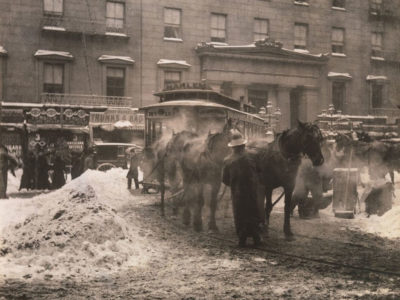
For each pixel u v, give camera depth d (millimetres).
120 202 13461
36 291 5715
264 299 5473
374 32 37906
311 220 10906
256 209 8133
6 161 14312
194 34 33062
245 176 8109
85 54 30656
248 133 18531
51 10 29969
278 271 6652
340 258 7430
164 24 32438
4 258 7023
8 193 16609
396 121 29750
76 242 7254
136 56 31828
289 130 8742
